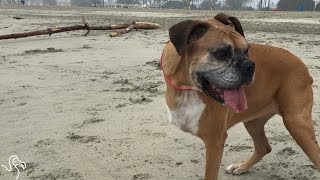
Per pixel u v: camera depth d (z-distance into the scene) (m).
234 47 0.83
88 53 2.41
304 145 0.93
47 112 1.42
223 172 1.07
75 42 2.82
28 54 2.40
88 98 1.57
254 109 0.96
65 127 1.30
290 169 1.06
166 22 4.44
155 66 2.05
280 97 0.95
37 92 1.65
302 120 0.93
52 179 1.00
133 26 2.97
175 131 1.26
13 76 1.89
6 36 2.46
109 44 2.72
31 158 1.10
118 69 2.00
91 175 1.02
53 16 5.63
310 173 1.03
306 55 2.25
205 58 0.84
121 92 1.63
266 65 0.94
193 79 0.86
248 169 1.06
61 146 1.17
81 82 1.78
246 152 1.14
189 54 0.86
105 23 4.19
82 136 1.23
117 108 1.46
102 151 1.14
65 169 1.05
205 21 0.86
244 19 5.24
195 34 0.86
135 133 1.25
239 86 0.82
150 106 1.47
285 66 0.94
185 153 1.13
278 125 1.30
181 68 0.88
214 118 0.88
